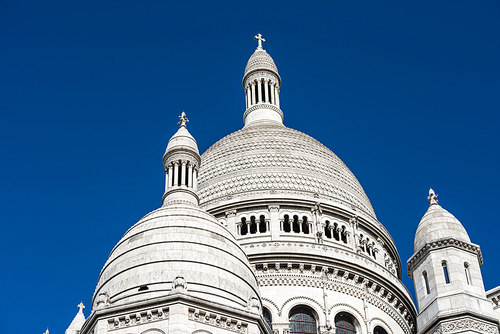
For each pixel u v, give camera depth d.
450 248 49.12
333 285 69.38
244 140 86.38
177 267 51.19
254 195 76.69
